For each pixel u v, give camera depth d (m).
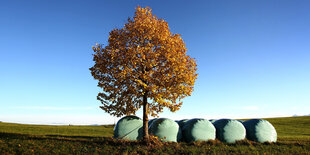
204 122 16.02
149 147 12.44
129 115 16.92
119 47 14.66
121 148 12.36
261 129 16.92
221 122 16.97
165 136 15.46
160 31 15.23
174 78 14.09
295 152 12.44
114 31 15.63
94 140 14.53
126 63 14.26
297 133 30.47
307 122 44.78
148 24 15.09
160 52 14.65
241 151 12.04
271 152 12.35
